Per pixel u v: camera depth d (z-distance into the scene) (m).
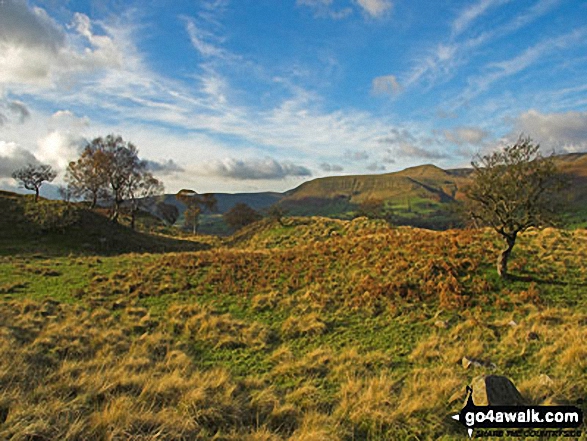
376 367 12.16
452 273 21.06
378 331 15.66
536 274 20.89
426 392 9.74
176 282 23.38
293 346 14.52
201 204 102.25
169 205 109.38
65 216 49.25
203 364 12.53
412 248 25.62
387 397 9.49
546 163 19.17
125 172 60.62
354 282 21.72
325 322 16.77
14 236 42.62
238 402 9.29
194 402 8.68
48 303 18.31
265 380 11.34
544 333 13.64
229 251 34.34
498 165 20.44
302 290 21.42
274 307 19.16
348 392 10.16
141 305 19.28
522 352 12.23
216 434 7.51
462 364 11.84
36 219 47.12
